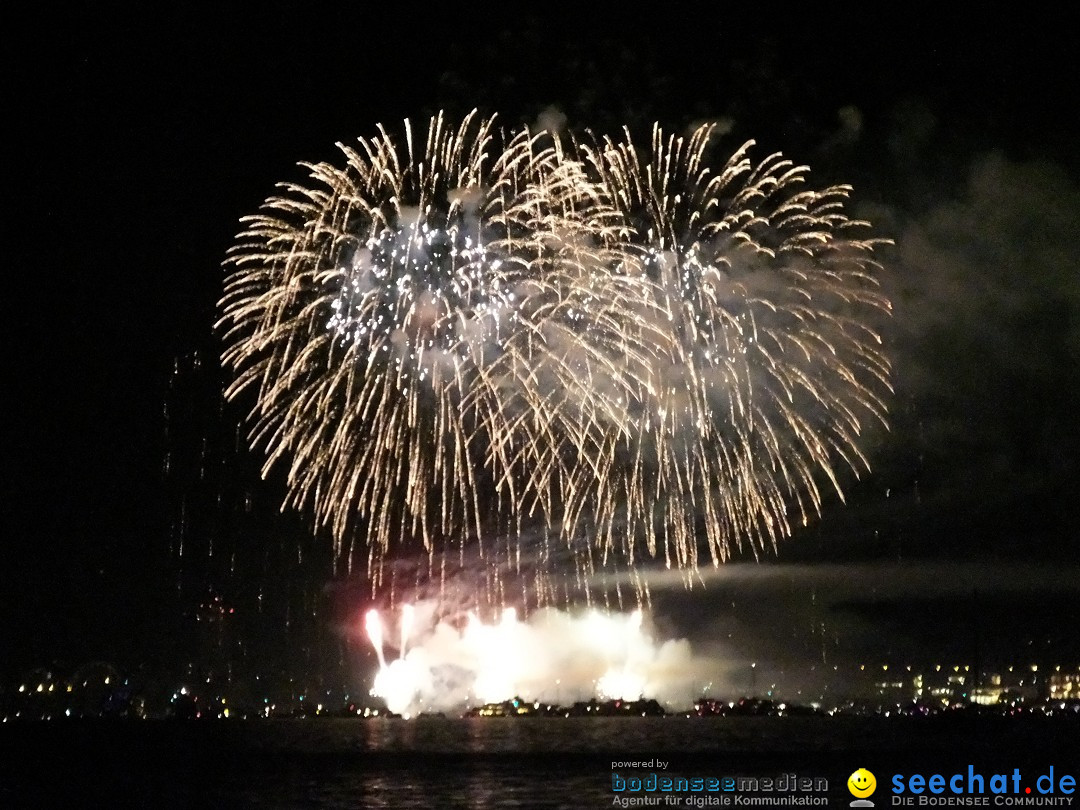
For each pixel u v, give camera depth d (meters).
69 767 105.88
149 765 106.94
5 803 74.38
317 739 157.88
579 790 77.88
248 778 91.75
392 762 108.50
